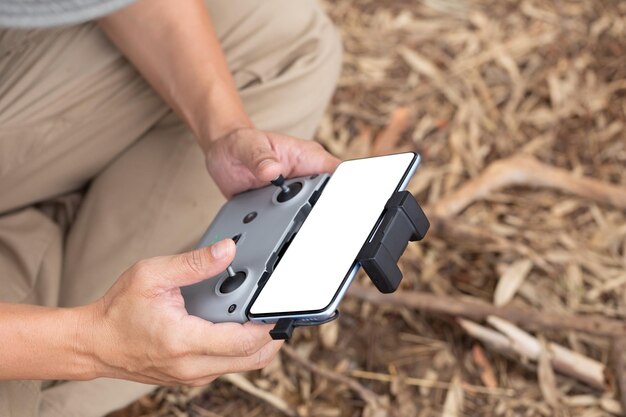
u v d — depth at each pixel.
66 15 0.57
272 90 1.21
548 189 1.60
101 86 1.13
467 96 1.78
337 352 1.39
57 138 1.13
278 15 1.21
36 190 1.18
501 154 1.68
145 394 1.27
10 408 0.96
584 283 1.45
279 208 0.95
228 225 0.99
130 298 0.83
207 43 1.12
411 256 1.49
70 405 1.09
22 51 1.11
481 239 1.50
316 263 0.82
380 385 1.35
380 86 1.81
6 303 0.87
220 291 0.88
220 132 1.07
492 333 1.34
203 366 0.86
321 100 1.28
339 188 0.90
